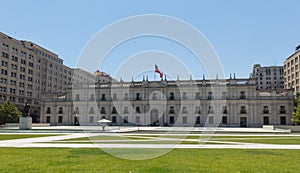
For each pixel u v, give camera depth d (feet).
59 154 58.54
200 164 47.11
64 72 432.66
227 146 76.69
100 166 44.86
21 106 328.08
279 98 283.18
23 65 335.88
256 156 56.90
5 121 237.25
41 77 372.38
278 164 47.47
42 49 382.22
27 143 83.56
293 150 67.82
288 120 279.69
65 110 317.01
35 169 42.19
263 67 599.57
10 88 311.06
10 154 58.54
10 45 313.53
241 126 284.82
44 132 148.46
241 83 292.20
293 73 352.28
